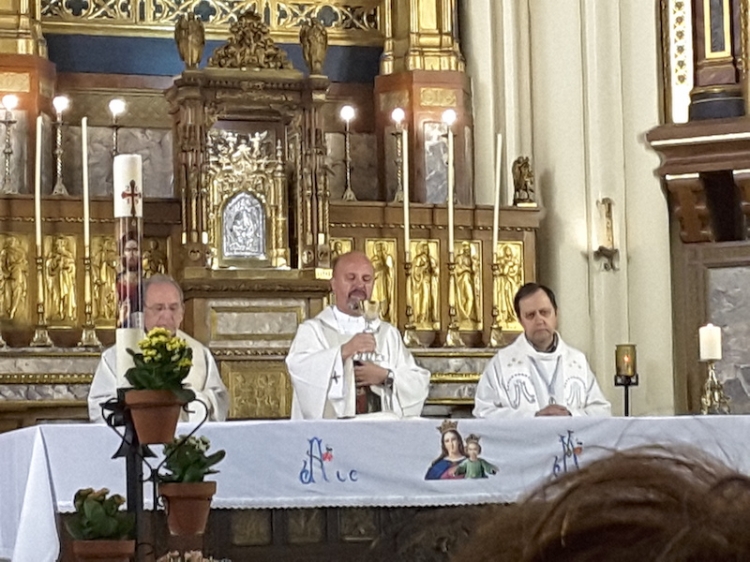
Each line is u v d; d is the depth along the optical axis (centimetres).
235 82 939
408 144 1056
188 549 454
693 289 1021
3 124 973
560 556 62
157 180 1038
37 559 520
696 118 1005
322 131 955
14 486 566
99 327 938
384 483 566
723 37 1011
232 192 946
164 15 1066
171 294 698
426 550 535
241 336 921
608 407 751
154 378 415
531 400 741
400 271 993
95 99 1038
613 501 63
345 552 598
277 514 594
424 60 1074
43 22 1036
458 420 573
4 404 866
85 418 884
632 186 1049
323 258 943
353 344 679
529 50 1088
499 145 984
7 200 919
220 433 555
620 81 1063
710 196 1014
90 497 451
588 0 1075
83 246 938
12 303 917
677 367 1030
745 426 579
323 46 965
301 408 691
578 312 1045
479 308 1008
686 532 61
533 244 1023
